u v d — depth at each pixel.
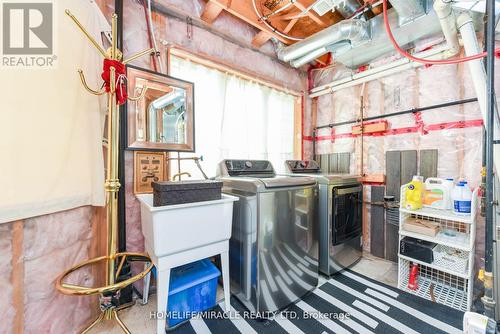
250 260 1.54
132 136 1.66
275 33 2.23
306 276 1.78
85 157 1.27
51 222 1.12
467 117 1.90
